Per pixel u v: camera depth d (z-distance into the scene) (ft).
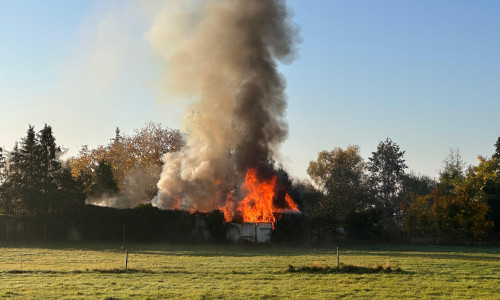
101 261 105.40
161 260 108.06
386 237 177.47
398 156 327.67
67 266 95.09
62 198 168.14
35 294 66.64
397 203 307.17
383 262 105.29
